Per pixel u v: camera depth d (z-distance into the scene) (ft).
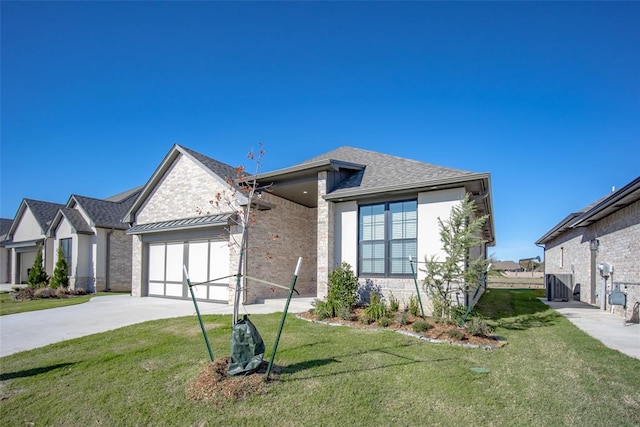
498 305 45.03
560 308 43.93
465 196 30.04
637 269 33.86
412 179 34.35
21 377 18.34
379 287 35.73
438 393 15.31
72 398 15.61
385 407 14.08
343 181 40.19
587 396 15.03
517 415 13.39
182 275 49.83
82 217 71.10
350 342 23.11
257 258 43.34
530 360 19.94
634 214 34.71
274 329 27.04
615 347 23.13
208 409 14.10
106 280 68.49
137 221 56.34
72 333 28.37
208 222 43.50
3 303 51.67
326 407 14.07
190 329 28.07
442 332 25.20
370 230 37.14
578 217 48.26
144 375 18.04
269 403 14.40
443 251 32.58
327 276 37.09
